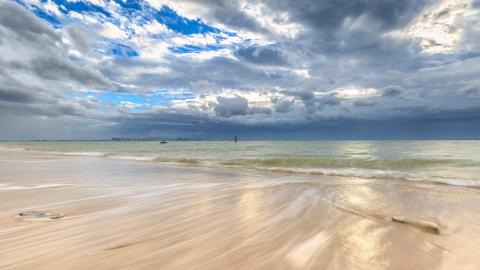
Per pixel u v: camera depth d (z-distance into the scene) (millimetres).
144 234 3939
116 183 9141
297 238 3805
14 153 30812
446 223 4664
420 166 14922
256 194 7230
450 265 3008
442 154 24594
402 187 8375
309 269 2838
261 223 4570
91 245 3465
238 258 3092
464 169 13484
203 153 30484
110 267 2816
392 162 15961
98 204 6004
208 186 8594
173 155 26625
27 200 6363
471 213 5344
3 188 8016
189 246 3465
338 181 9820
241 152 32031
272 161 17375
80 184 8859
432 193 7410
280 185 8797
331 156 23016
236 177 10969
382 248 3463
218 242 3631
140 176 11109
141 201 6324
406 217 4793
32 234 3877
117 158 22547
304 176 11406
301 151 33250
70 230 4090
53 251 3252
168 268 2805
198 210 5480
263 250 3344
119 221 4629
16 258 3041
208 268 2816
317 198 6727
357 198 6734
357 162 16234
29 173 11680
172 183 9227
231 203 6141
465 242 3729
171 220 4719
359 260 3094
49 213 5031
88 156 25656
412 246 3543
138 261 2979
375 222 4652
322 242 3645
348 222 4637
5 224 4344
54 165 15695
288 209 5594
